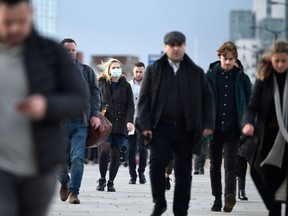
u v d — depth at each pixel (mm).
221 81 28562
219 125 28484
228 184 28797
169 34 22844
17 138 13188
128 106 37250
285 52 19516
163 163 22922
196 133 22781
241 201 34156
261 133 19766
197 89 22859
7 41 13133
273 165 19797
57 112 12898
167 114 22828
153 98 22828
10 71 13219
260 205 32375
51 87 13391
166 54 22922
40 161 13195
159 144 22859
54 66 13586
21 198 13484
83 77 29094
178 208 23125
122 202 32500
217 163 29141
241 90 28516
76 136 29109
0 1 12648
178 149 23062
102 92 37125
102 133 29375
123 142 37469
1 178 13148
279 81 19812
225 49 28500
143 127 22781
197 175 53125
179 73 22859
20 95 13195
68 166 32281
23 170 13227
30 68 13234
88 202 31844
